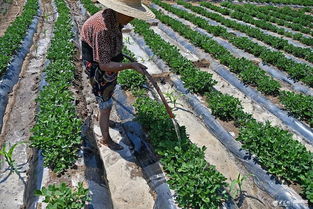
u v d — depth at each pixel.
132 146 6.27
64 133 5.66
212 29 14.93
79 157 5.61
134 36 13.62
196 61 11.14
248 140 6.28
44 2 21.73
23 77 9.77
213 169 5.12
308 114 7.57
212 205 4.66
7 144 6.82
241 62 10.30
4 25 16.56
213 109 7.64
